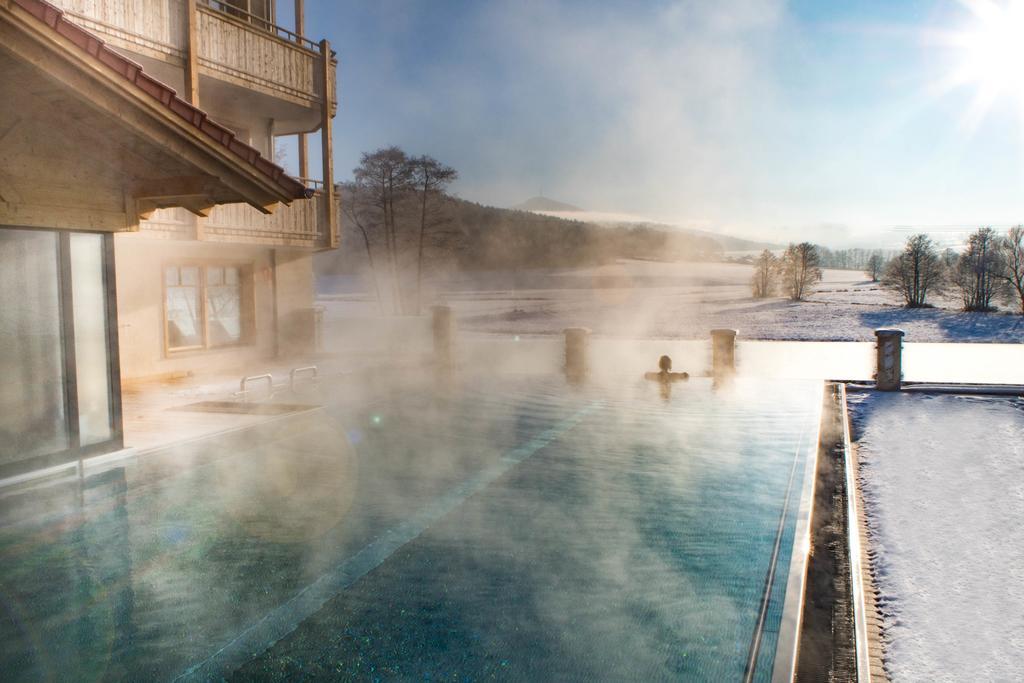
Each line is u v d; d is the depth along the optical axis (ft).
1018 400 36.70
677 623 12.66
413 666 11.30
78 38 17.02
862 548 16.10
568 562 15.69
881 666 10.87
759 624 12.46
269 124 54.03
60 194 21.94
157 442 26.09
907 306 115.65
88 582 14.79
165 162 22.31
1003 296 107.34
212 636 12.41
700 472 23.27
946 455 24.91
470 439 28.89
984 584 14.02
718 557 15.81
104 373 24.09
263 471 23.86
